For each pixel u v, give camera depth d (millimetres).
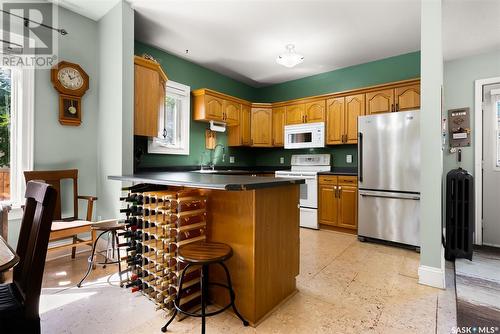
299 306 1705
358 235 3221
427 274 2006
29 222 1114
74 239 2482
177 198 1595
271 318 1571
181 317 1569
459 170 2795
